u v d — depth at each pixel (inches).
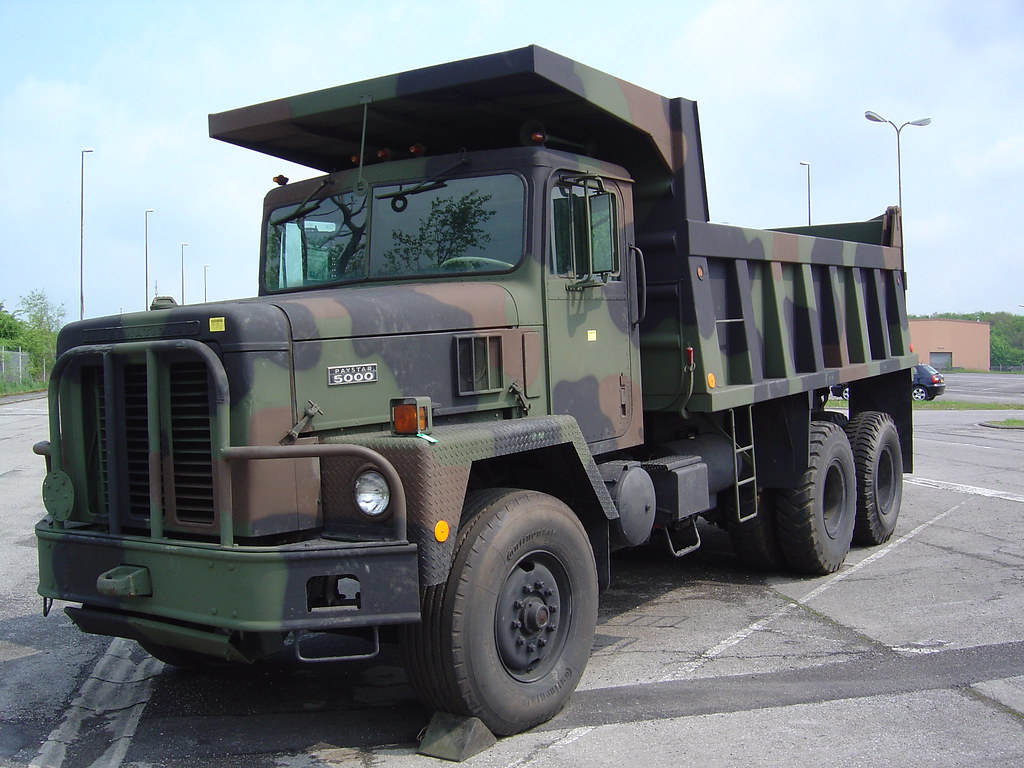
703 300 234.8
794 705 173.8
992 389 1702.8
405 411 149.6
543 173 191.9
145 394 154.6
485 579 154.6
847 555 309.0
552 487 191.6
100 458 163.5
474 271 194.1
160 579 147.9
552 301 194.2
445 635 151.3
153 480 149.7
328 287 209.5
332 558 140.5
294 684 194.9
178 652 192.2
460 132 227.0
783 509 273.9
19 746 164.4
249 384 143.5
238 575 138.9
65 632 235.6
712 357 237.1
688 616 239.3
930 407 1139.9
